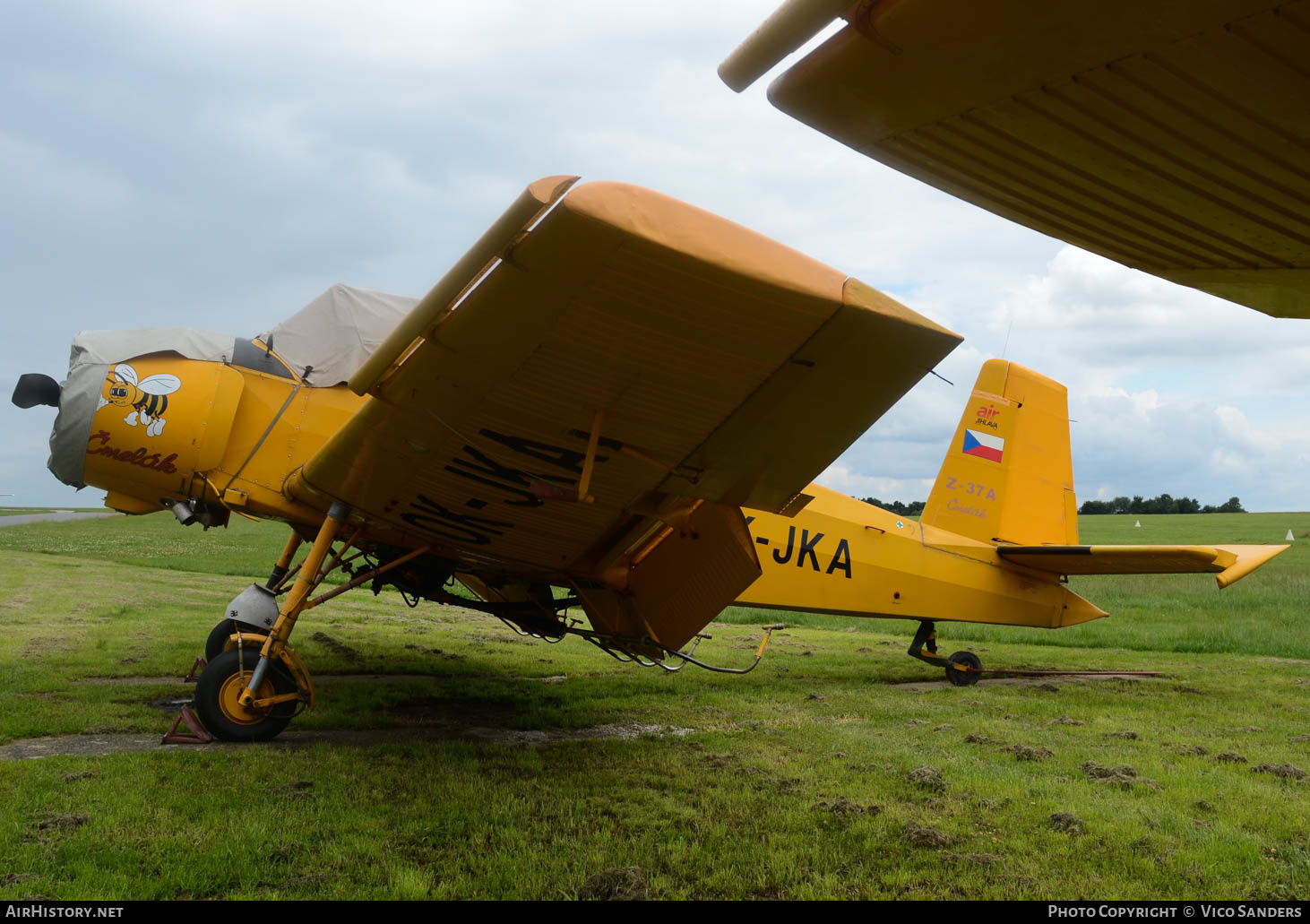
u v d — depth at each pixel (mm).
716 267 3008
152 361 5992
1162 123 1581
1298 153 1598
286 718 5219
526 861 3342
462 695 6922
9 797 3777
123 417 5840
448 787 4234
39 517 50031
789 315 3283
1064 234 2066
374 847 3420
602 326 3488
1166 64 1445
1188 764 5125
